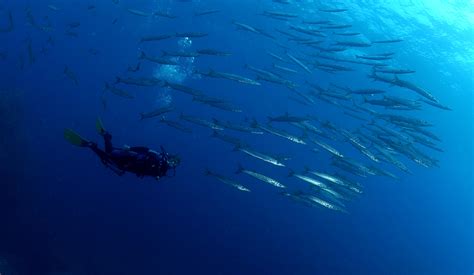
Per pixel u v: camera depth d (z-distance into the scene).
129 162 5.11
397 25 31.55
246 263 23.64
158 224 24.94
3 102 20.41
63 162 28.86
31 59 19.91
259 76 17.14
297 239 30.42
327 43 32.09
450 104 37.06
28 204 20.50
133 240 21.84
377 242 39.62
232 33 37.75
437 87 35.19
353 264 30.19
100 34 41.16
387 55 15.96
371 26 31.97
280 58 20.12
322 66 17.88
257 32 20.08
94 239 20.47
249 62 39.72
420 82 34.88
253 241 27.03
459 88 35.12
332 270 27.45
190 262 21.52
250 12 35.53
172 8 37.47
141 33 39.69
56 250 18.25
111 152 5.19
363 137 16.41
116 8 38.38
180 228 25.34
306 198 12.66
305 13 32.84
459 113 38.59
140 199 27.91
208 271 21.19
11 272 15.51
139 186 29.88
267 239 28.19
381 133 16.00
